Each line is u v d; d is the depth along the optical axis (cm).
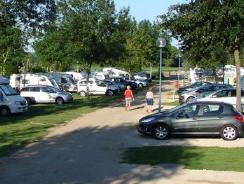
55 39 4728
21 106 3173
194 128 2086
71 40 4706
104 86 5556
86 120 2847
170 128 2089
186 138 2123
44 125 2569
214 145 1917
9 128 2433
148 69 10969
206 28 2381
